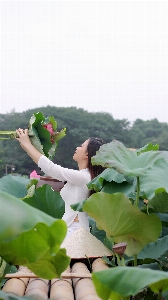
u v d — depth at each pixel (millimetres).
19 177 2830
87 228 2779
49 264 1151
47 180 3182
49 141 2854
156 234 1438
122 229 1441
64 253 1115
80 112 71812
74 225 2756
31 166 67500
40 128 2816
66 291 1495
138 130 79938
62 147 68688
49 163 2887
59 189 3139
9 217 963
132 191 1939
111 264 1889
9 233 939
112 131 73750
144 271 967
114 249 1358
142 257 1647
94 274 1017
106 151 1591
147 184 1455
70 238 2152
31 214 995
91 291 1469
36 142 2797
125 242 1398
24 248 1036
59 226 968
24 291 1522
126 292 939
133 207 1387
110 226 1442
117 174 2027
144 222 1417
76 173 2939
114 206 1395
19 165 66875
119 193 1376
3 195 1029
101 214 1418
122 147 1667
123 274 983
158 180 1468
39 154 2842
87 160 3127
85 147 3146
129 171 1459
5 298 1133
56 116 69625
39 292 1460
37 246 1033
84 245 2094
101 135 71250
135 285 934
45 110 71688
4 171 64000
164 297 1396
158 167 1555
